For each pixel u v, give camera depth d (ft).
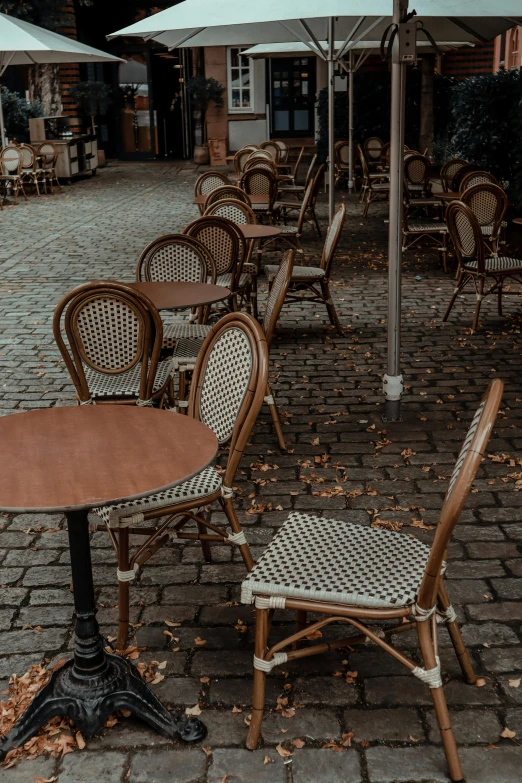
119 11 73.51
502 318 22.93
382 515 11.97
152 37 26.66
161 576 10.54
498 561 10.68
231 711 8.13
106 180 60.95
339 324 21.90
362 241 35.91
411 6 16.76
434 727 7.85
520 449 14.15
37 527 11.82
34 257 32.19
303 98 71.67
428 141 46.03
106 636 9.29
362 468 13.56
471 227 21.01
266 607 7.39
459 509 6.62
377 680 8.54
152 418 8.75
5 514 12.20
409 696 8.29
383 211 44.80
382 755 7.50
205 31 28.63
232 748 7.64
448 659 8.83
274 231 23.52
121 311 12.07
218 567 10.76
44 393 17.21
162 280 17.78
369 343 20.80
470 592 9.99
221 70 70.95
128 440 8.11
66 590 10.24
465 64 63.41
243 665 8.80
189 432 8.31
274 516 12.01
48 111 67.31
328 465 13.67
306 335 21.65
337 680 8.55
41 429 8.45
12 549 11.24
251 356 9.36
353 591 7.25
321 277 21.21
